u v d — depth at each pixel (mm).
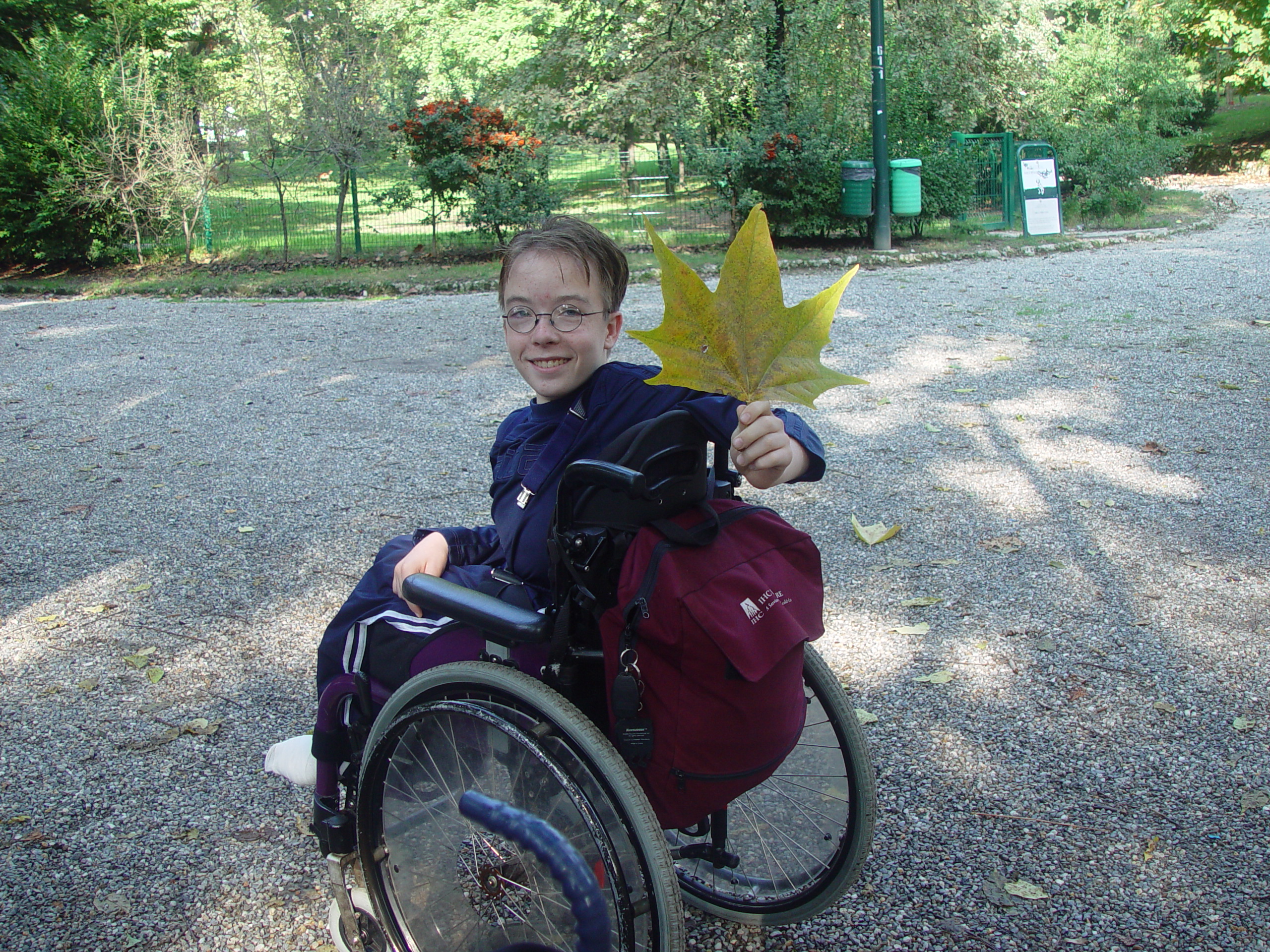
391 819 1883
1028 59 19219
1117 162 16375
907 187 13883
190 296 12797
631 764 1627
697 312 1441
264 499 5062
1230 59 26344
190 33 24625
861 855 1959
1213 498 4551
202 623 3713
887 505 4699
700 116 16328
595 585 1654
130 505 5020
